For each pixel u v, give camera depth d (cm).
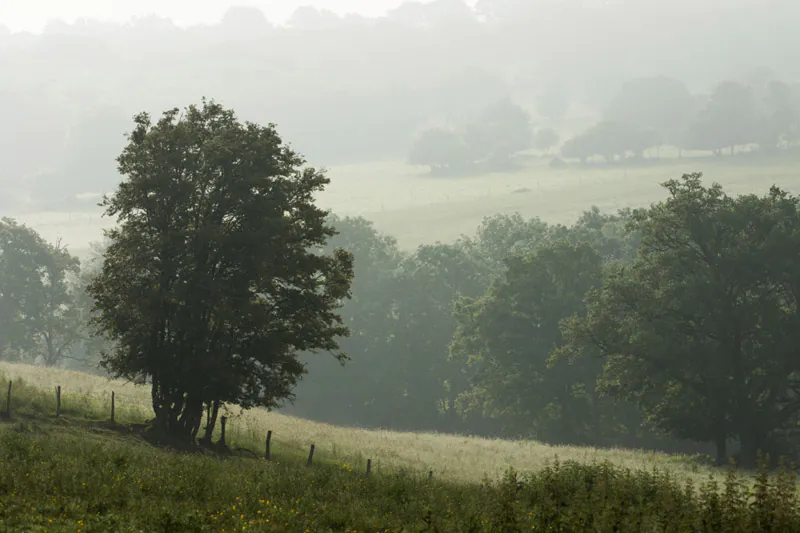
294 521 3125
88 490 3303
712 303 10744
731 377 10994
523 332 15788
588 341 11869
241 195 6906
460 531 3014
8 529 2572
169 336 7050
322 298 7512
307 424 10438
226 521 3036
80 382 9344
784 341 10438
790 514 3052
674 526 2952
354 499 3762
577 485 3791
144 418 7306
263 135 7150
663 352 10694
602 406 15312
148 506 3088
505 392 15625
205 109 7350
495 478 6488
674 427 11025
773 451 10669
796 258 10581
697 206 10981
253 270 6844
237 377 6925
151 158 6931
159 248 6781
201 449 6631
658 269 11494
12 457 3969
